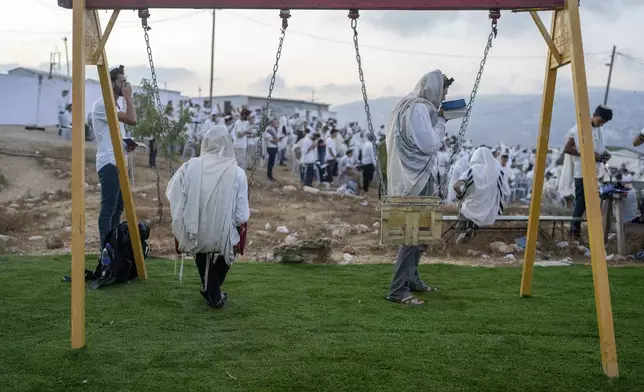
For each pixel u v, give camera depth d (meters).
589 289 6.94
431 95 6.15
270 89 5.83
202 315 5.62
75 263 4.62
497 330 5.29
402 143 6.04
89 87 26.30
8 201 13.60
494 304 6.22
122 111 7.56
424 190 6.11
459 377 4.18
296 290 6.67
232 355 4.56
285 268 8.02
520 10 5.08
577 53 4.69
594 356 4.66
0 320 5.33
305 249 8.61
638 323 5.56
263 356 4.54
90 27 5.25
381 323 5.45
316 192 17.77
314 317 5.61
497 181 10.09
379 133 28.36
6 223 10.73
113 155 7.10
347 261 8.80
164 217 12.00
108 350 4.62
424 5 4.96
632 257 9.27
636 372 4.34
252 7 4.96
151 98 14.53
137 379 4.10
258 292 6.54
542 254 9.61
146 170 18.03
